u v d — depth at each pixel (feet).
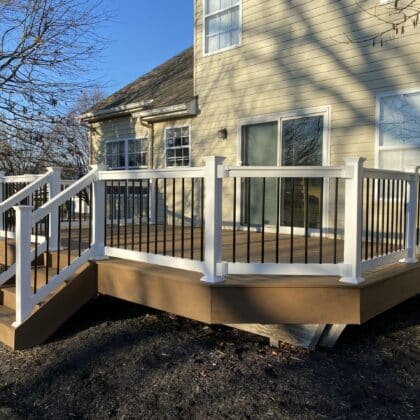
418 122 20.01
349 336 15.07
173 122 32.99
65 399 11.75
